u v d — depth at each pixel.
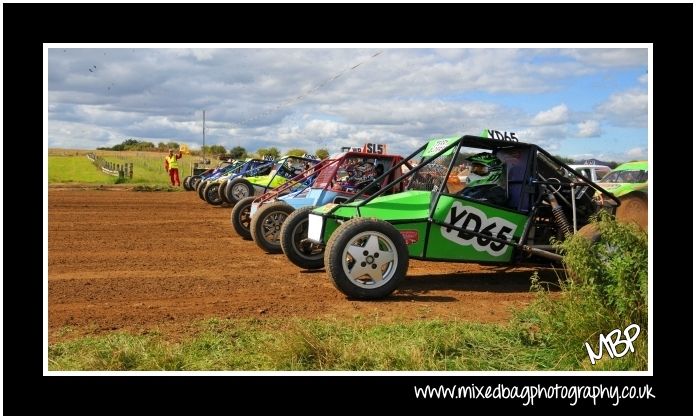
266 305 5.98
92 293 6.53
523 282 7.23
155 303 6.09
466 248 6.68
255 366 4.24
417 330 4.89
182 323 5.31
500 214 6.77
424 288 6.86
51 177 30.31
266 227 9.30
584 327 4.32
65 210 15.92
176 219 14.38
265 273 7.78
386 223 6.18
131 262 8.53
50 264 8.30
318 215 7.08
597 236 6.18
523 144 6.92
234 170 18.09
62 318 5.46
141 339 4.74
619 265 4.31
